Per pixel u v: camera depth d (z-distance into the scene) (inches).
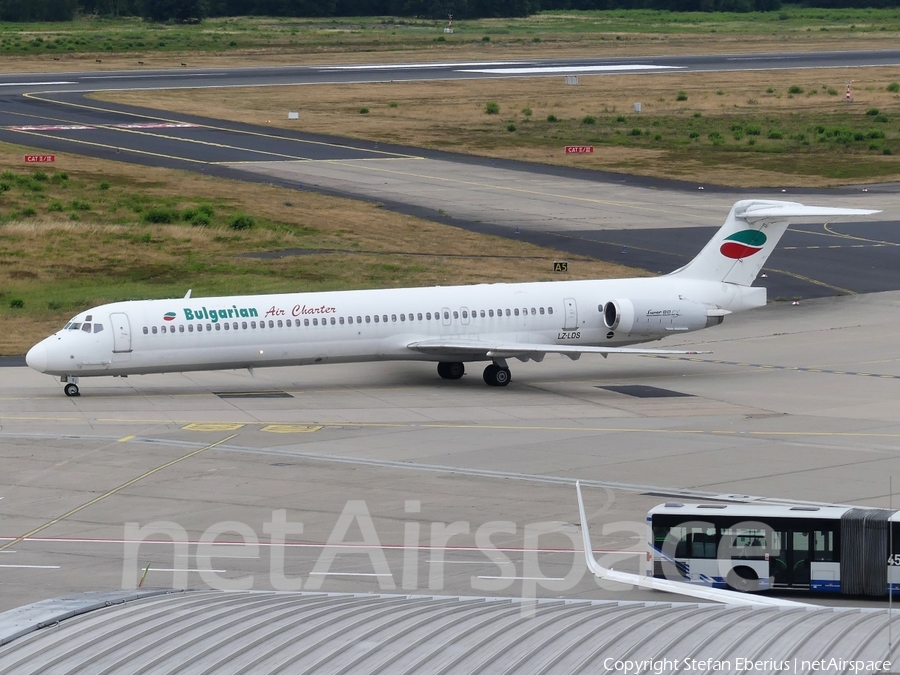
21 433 5093.5
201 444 4891.7
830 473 4355.3
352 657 1748.3
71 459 4628.4
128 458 4645.7
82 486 4227.4
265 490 4151.1
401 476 4352.9
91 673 1700.3
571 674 1669.5
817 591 2952.8
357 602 2097.7
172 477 4347.9
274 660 1744.6
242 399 5895.7
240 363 5994.1
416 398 5944.9
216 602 2092.8
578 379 6496.1
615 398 5949.8
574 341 6432.1
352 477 4338.1
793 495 4040.4
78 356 5718.5
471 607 2046.0
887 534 2898.6
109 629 1889.8
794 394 5969.5
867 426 5231.3
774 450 4753.9
